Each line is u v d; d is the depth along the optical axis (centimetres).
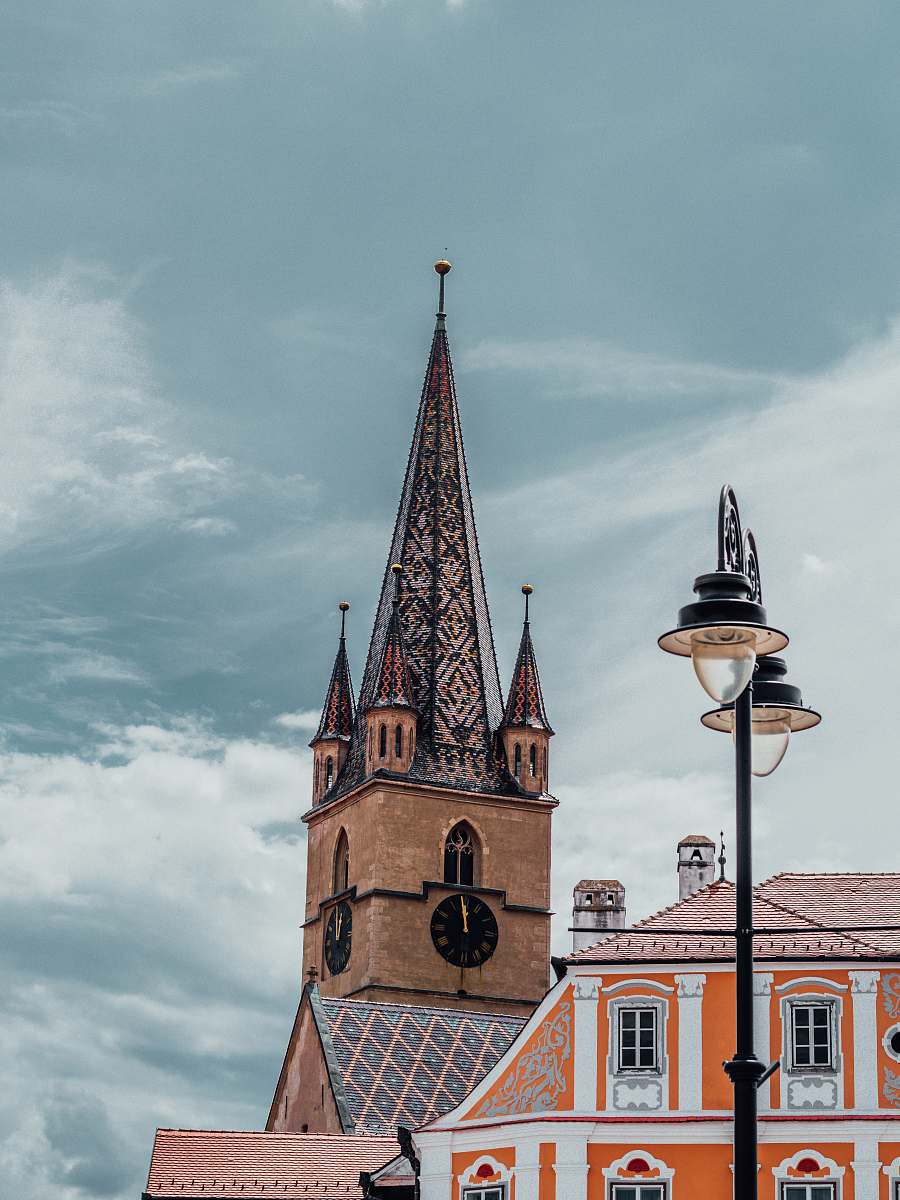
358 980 13838
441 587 15050
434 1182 6862
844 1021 6631
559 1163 6650
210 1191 8162
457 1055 11325
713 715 4225
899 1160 6506
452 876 14125
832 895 7156
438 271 15988
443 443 15538
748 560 3978
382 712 14312
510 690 14675
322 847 14588
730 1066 3644
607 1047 6744
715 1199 6569
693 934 6819
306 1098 11262
